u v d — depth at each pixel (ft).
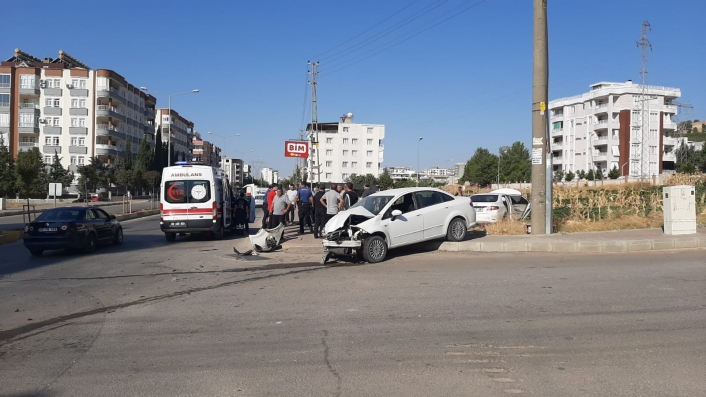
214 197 59.82
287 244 50.29
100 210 56.13
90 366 18.06
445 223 44.37
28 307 27.30
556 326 21.47
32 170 173.58
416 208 43.45
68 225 47.88
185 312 25.45
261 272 36.83
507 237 48.44
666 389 15.31
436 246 45.16
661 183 115.96
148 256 47.70
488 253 43.16
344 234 39.83
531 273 33.24
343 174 305.94
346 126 306.55
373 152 309.22
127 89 260.62
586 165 254.68
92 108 233.96
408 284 30.60
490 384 15.80
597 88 263.08
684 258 38.50
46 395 15.62
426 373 16.74
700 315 22.66
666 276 31.35
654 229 52.85
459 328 21.49
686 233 47.85
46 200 177.17
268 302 27.04
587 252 43.01
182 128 364.79
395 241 41.11
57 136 231.30
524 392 15.20
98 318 24.77
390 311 24.44
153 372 17.34
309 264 40.09
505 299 26.25
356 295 28.04
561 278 31.35
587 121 254.27
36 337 21.77
